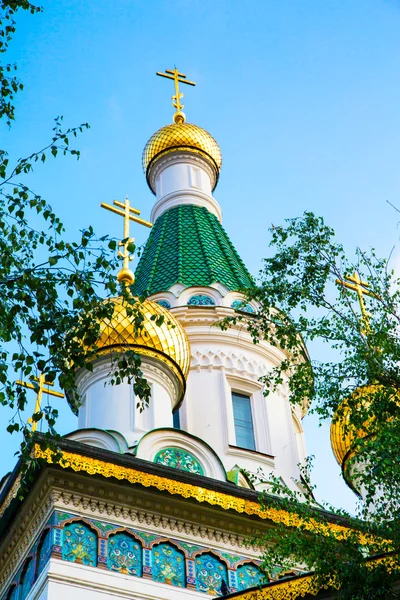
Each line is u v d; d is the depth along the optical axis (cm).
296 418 2525
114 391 2111
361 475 1294
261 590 1361
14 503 1717
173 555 1689
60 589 1534
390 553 1222
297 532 1326
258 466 2264
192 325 2550
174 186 3297
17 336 1211
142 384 1284
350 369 1380
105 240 1259
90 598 1547
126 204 2923
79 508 1673
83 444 1703
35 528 1700
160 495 1723
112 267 1254
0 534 1773
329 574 1227
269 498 1514
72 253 1237
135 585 1602
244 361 2509
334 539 1266
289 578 1352
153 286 2723
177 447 1952
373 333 1381
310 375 1408
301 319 1439
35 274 1228
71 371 1217
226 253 2894
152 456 1908
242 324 2544
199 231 2956
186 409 2381
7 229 1259
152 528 1709
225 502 1755
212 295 2641
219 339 2523
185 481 1752
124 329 2144
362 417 1355
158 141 3434
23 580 1683
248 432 2400
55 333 1220
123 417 2061
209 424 2348
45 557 1609
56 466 1656
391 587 1190
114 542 1655
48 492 1672
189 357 2248
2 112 1286
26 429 1214
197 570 1686
